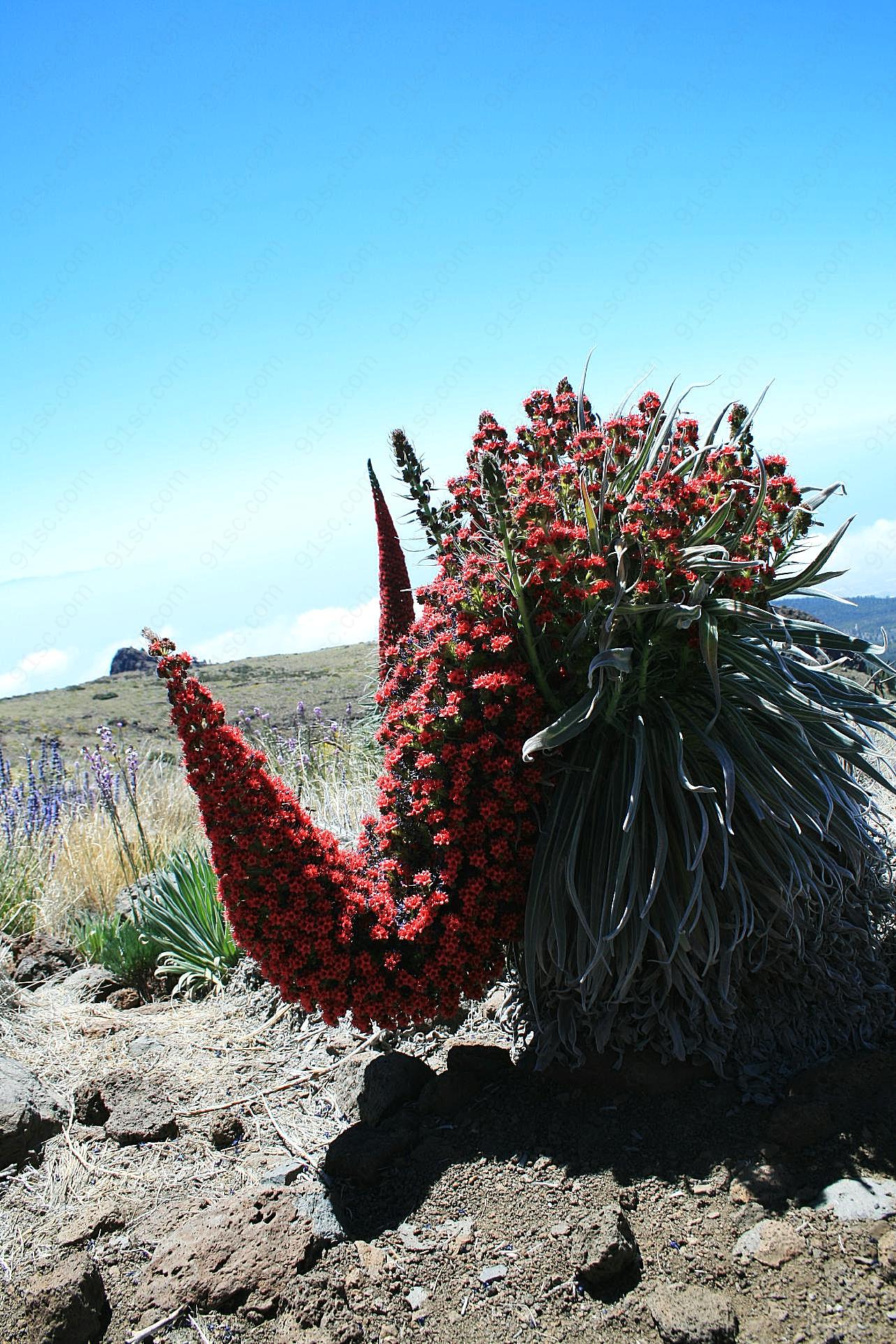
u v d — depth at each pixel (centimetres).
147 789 717
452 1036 342
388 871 302
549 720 301
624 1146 259
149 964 438
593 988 271
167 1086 324
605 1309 212
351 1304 219
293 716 952
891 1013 297
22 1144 288
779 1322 199
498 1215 243
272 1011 387
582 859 286
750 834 284
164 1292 223
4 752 1089
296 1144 290
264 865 287
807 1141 246
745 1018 286
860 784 321
